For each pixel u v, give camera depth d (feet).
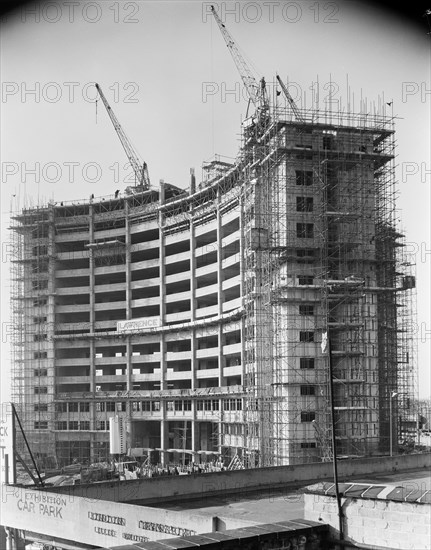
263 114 287.89
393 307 287.89
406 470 175.01
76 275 397.19
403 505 75.31
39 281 404.57
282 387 257.55
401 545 75.00
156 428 383.04
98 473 241.35
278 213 265.34
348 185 270.26
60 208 404.57
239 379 337.11
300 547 79.00
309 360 258.37
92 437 370.94
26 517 141.08
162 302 366.63
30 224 404.57
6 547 146.92
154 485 138.51
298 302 260.21
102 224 403.34
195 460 335.67
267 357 268.00
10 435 172.35
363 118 276.62
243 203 298.15
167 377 360.89
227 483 146.20
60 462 372.58
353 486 87.04
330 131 272.72
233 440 302.45
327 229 264.31
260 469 151.02
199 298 352.69
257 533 76.64
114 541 120.67
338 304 263.90
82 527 127.54
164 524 111.96
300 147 266.77
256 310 273.54
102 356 398.62
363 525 78.59
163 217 372.79
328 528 81.56
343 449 251.39
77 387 398.62
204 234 347.15
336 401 256.52
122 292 392.47
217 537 74.49
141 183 432.66
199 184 365.61
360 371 257.75
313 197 266.77
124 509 119.44
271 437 256.73
